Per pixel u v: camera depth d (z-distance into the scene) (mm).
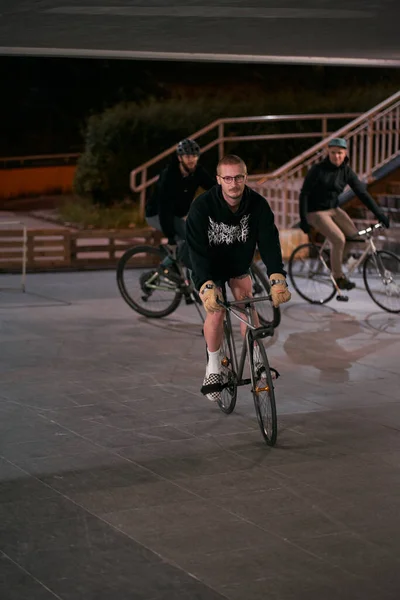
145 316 12312
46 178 36438
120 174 25125
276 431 7086
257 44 11375
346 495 6207
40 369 9594
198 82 33875
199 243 7188
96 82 37250
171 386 8953
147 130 25094
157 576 5039
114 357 10109
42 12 8781
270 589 4895
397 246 16219
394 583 4953
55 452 7082
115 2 8250
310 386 8930
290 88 29328
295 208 18422
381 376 9305
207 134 25109
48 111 39219
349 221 12836
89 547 5406
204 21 9367
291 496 6191
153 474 6613
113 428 7664
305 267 15023
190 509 5977
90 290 14383
